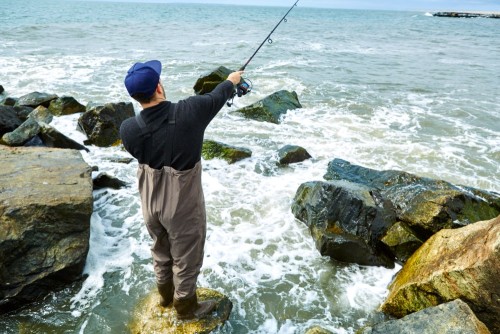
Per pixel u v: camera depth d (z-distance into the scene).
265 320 3.65
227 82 2.58
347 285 4.12
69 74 13.52
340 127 9.12
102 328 3.42
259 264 4.38
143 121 2.38
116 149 7.41
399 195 5.01
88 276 4.03
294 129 8.89
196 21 47.38
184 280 3.02
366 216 4.53
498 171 7.00
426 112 10.62
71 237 3.93
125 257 4.38
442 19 85.00
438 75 16.30
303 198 5.21
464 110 10.89
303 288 4.06
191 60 17.56
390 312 3.68
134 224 5.03
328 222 4.68
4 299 3.49
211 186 6.00
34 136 6.70
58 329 3.40
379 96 12.24
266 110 9.40
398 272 4.14
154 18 50.28
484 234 3.26
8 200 3.82
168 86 12.46
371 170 6.03
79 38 24.44
